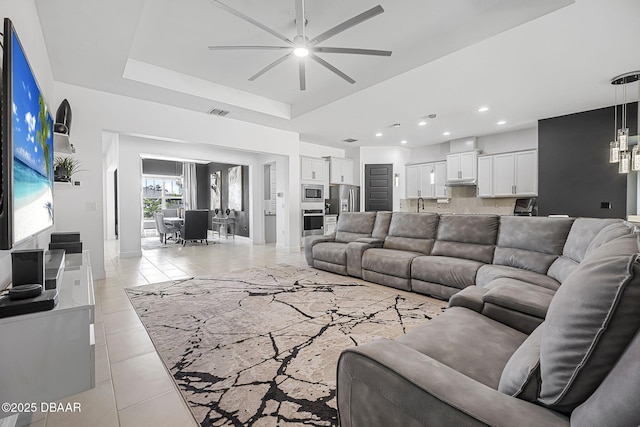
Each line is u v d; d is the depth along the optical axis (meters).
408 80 3.77
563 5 2.37
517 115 5.25
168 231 7.96
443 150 7.73
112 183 8.68
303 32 2.47
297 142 6.65
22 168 1.38
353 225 4.83
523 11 2.57
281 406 1.50
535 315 1.50
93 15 2.58
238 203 8.73
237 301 3.10
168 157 6.66
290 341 2.19
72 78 3.71
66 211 3.79
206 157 6.89
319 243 4.74
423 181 7.82
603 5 2.35
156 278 4.10
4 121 1.16
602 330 0.60
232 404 1.51
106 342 2.19
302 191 7.11
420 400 0.75
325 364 1.88
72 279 1.68
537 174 5.80
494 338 1.34
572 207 5.14
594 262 0.71
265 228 8.04
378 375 0.85
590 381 0.63
